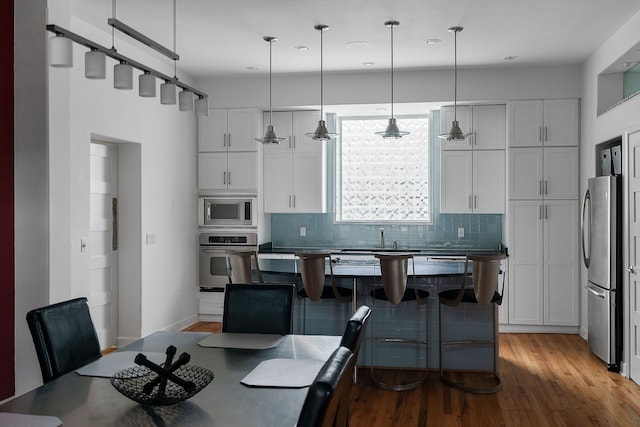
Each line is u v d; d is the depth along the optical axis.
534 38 5.13
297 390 2.13
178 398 1.92
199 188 6.85
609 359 4.79
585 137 5.92
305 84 6.58
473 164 6.46
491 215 6.94
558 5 4.30
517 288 6.24
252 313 3.29
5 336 3.88
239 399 2.04
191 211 6.71
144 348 2.77
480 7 4.35
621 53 4.81
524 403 4.02
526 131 6.20
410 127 7.21
